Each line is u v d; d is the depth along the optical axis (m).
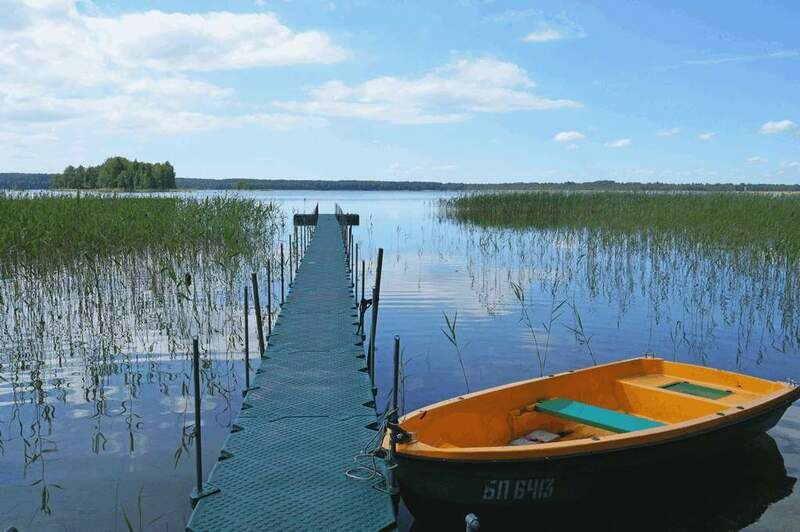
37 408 7.07
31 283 11.57
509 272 15.70
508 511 4.78
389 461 4.75
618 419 5.69
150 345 9.68
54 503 4.98
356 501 4.61
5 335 10.02
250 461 5.26
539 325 11.42
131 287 13.32
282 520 4.32
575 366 9.08
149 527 4.66
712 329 10.99
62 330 10.38
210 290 13.62
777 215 18.42
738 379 6.84
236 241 17.14
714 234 17.08
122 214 15.89
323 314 10.86
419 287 15.12
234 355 9.41
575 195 29.50
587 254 18.16
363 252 21.56
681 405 6.38
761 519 5.10
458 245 23.12
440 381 8.45
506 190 34.28
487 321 11.70
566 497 4.86
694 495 5.50
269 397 6.84
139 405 7.23
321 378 7.49
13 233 12.02
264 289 14.77
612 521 5.11
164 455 5.90
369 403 6.68
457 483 4.53
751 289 13.91
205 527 4.22
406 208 57.94
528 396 6.28
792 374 8.72
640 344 10.18
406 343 10.31
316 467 5.15
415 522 5.09
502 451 4.46
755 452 6.28
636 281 15.39
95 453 5.93
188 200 20.52
